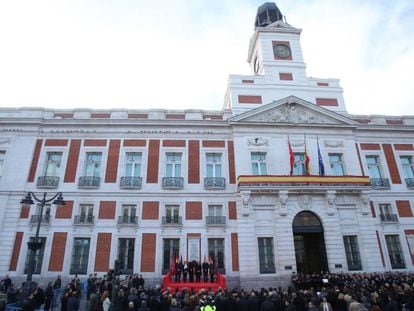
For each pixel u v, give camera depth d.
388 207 23.75
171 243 21.30
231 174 23.06
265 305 10.76
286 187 21.38
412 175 25.16
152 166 23.00
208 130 24.27
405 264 22.03
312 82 27.28
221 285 17.25
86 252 20.67
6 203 21.17
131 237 21.05
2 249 20.06
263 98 26.16
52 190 21.80
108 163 22.86
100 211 21.50
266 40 28.80
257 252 20.59
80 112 24.48
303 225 21.72
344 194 22.31
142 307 10.27
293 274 19.59
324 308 10.07
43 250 20.36
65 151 23.02
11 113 23.95
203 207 22.11
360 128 25.27
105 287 14.76
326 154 24.08
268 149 23.62
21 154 22.55
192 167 23.19
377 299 11.20
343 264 20.61
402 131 25.89
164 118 24.64
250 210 21.41
